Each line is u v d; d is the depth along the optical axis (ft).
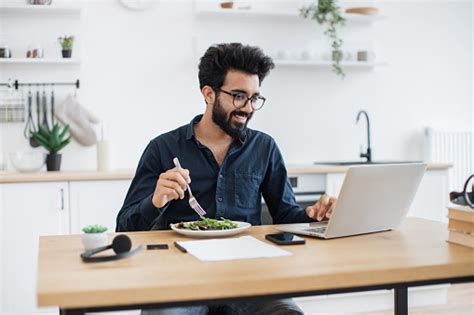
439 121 14.49
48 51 11.82
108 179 10.37
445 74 14.51
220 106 6.24
